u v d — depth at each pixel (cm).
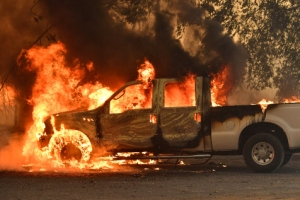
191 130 1566
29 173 1559
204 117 1563
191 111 1568
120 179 1433
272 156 1538
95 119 1623
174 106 1584
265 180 1409
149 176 1496
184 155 1591
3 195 1198
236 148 1556
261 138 1545
